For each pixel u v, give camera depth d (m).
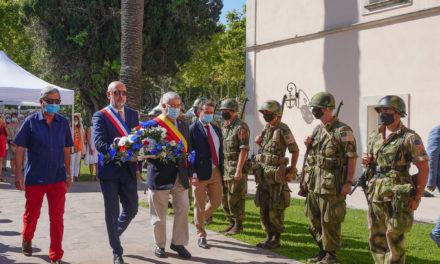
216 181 5.80
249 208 8.64
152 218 5.16
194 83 34.03
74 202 8.86
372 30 12.29
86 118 26.66
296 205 9.11
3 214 7.48
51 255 4.71
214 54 31.08
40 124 4.73
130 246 5.60
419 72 11.30
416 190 4.09
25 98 11.35
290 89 14.40
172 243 5.23
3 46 30.27
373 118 12.42
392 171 4.15
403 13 11.60
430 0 11.10
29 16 21.70
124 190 4.81
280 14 14.80
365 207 8.90
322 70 13.47
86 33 20.70
